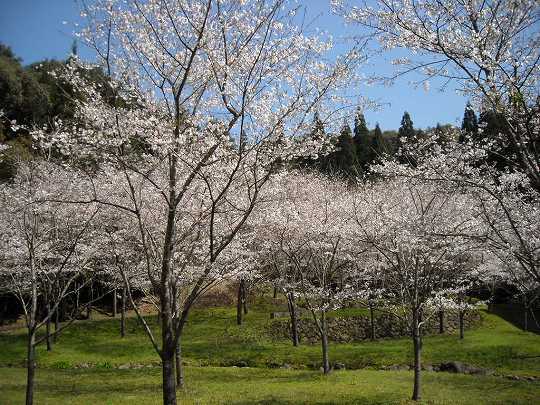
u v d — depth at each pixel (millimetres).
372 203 17281
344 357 21938
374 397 14320
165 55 9562
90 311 33344
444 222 13938
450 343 23453
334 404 13688
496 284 26812
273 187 13984
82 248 13977
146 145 9594
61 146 8930
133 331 28922
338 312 29469
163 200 12047
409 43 8430
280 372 19359
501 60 7801
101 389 16406
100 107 9039
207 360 22750
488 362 20172
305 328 27453
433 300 15453
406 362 20750
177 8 9227
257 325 28469
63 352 23938
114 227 14953
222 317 31203
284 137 9234
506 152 10664
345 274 22719
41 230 13711
